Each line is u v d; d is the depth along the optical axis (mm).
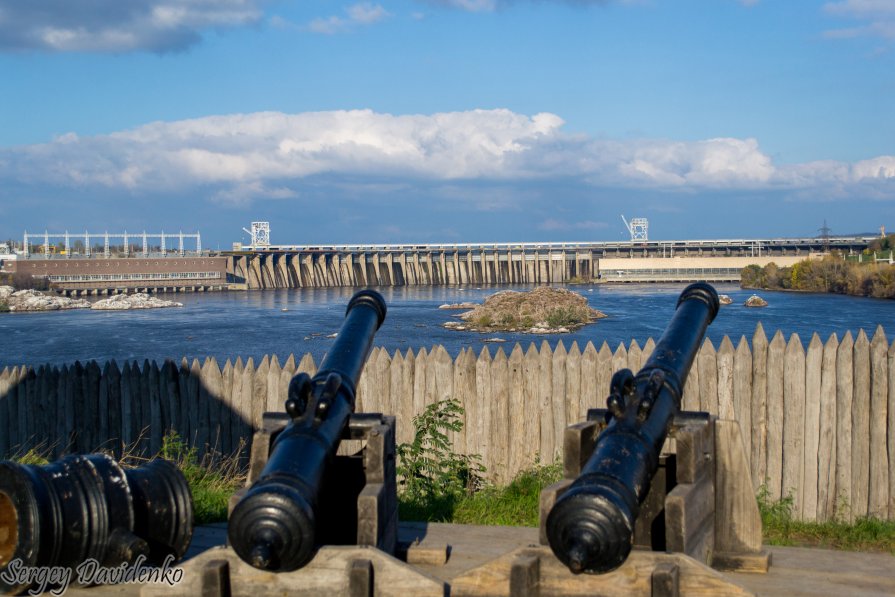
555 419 11062
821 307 83438
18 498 5801
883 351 9719
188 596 5734
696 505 6176
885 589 6223
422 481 10234
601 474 5473
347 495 6637
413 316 83312
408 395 11516
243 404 12164
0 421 13094
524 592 5566
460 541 7414
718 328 60625
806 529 9148
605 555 5223
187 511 6504
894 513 9680
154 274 170625
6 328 77000
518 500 9773
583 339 58906
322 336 67375
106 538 5980
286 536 5320
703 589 5402
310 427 6004
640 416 5973
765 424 10141
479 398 11281
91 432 12789
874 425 9742
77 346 61188
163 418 12500
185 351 57656
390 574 5594
